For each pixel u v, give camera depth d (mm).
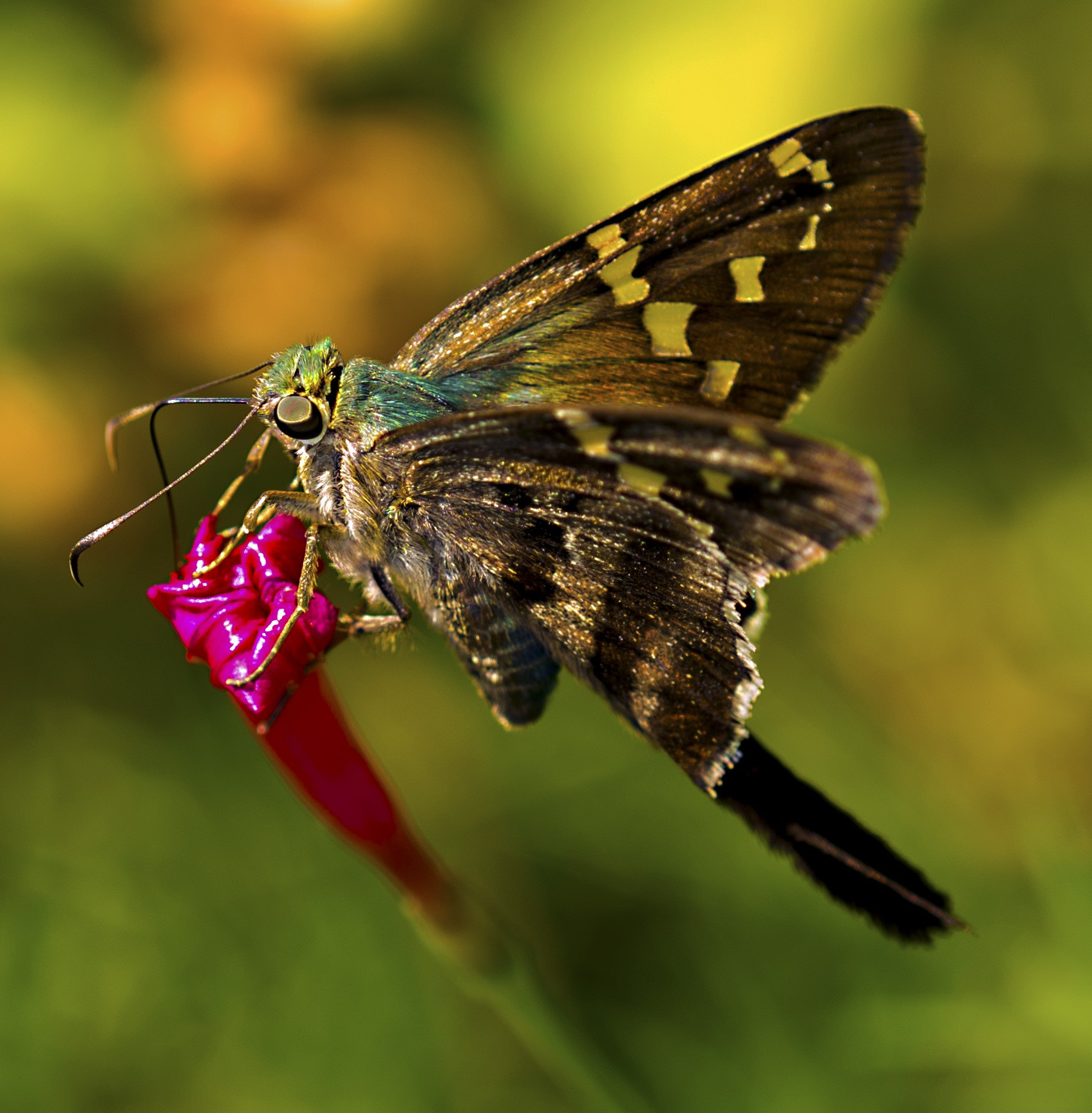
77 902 345
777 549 314
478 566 320
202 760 349
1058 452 355
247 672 315
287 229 348
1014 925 343
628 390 322
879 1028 341
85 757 349
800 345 320
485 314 322
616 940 347
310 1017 344
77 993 344
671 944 346
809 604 355
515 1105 343
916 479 355
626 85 352
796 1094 341
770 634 354
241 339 348
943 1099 340
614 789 349
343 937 345
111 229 349
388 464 319
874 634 354
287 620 316
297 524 319
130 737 350
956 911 344
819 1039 342
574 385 322
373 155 349
